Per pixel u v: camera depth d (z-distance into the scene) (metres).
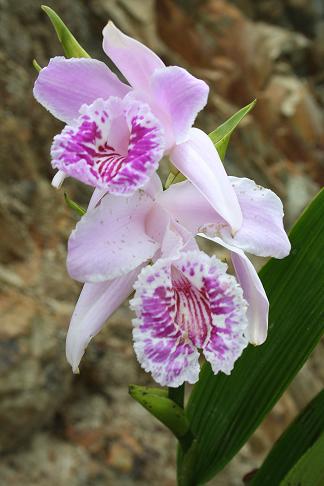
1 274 0.90
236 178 0.39
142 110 0.38
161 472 0.92
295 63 1.87
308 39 2.01
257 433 1.05
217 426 0.47
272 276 0.45
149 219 0.40
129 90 0.40
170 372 0.37
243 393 0.46
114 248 0.38
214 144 0.40
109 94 0.40
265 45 1.72
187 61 1.59
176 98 0.38
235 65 1.63
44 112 1.04
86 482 0.87
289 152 1.74
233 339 0.37
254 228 0.38
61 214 1.01
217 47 1.63
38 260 0.95
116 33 0.38
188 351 0.38
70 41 0.40
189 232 0.39
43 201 0.99
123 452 0.91
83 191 1.05
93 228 0.38
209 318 0.38
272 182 1.54
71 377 0.91
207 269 0.38
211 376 0.47
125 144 0.39
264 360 0.46
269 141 1.68
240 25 1.66
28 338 0.86
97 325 0.39
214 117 1.46
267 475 0.47
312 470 0.42
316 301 0.45
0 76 1.00
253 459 1.03
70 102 0.40
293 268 0.45
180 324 0.38
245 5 1.92
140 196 0.39
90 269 0.38
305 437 0.47
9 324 0.86
